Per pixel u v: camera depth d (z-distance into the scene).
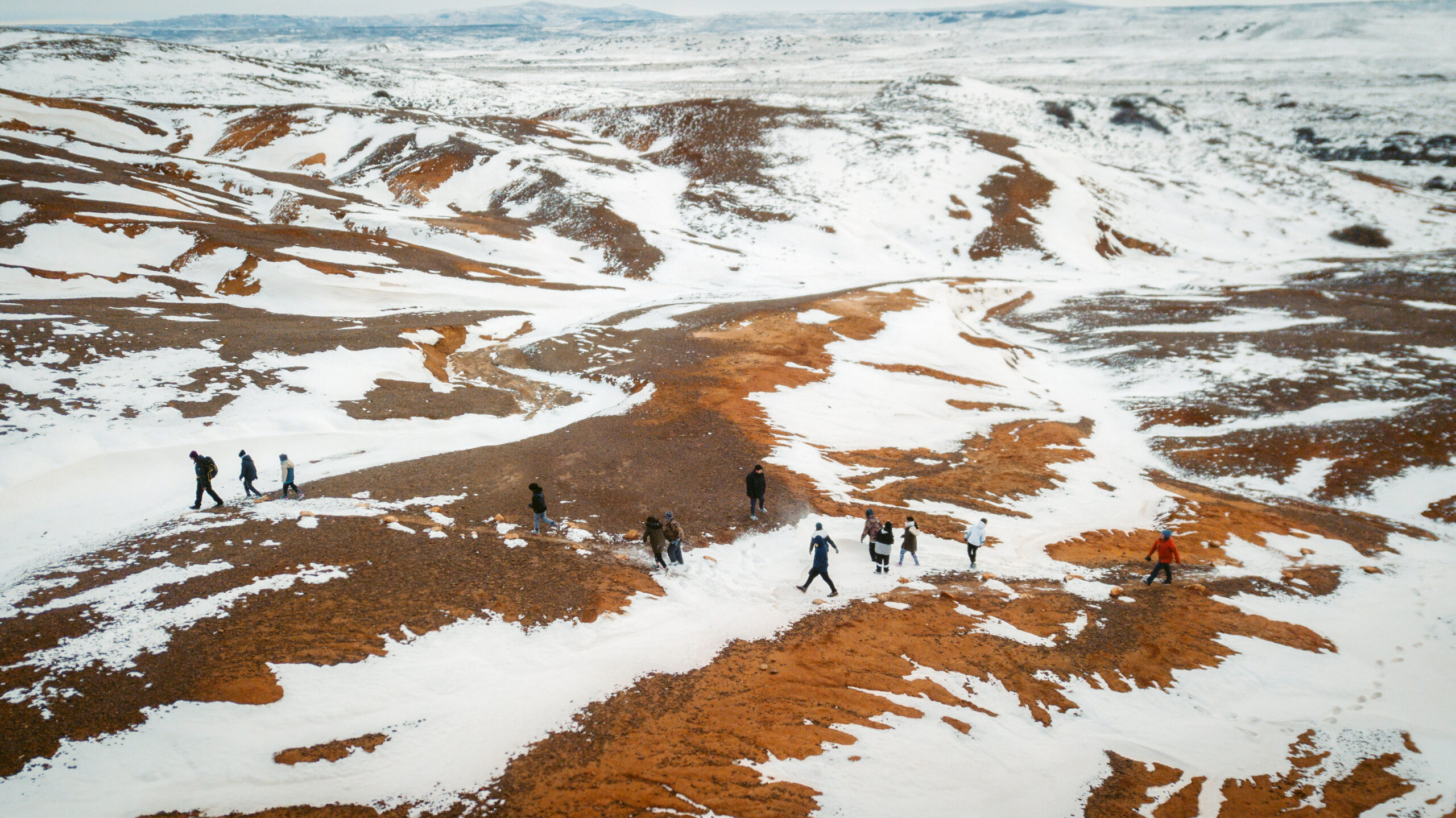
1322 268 58.72
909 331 38.97
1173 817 9.16
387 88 131.88
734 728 9.93
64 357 23.33
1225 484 24.31
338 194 63.97
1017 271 63.97
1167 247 73.69
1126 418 30.94
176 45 124.25
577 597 13.13
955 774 9.47
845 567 15.50
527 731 9.65
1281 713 11.57
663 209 72.19
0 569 13.62
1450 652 13.59
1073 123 116.69
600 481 19.12
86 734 8.88
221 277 36.56
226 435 20.75
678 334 35.44
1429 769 10.40
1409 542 19.41
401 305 39.09
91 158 53.47
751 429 23.75
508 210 67.25
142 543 14.16
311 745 9.08
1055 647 12.72
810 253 65.81
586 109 111.69
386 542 14.44
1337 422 27.20
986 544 17.23
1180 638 13.41
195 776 8.48
